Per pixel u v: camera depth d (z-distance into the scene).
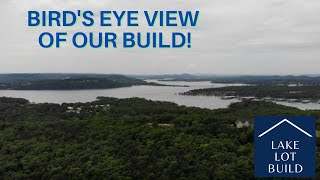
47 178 67.75
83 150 76.50
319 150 68.81
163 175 64.94
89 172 67.06
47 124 97.81
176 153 72.12
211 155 70.00
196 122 93.81
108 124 94.38
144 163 68.88
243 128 84.62
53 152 75.75
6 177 68.69
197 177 63.38
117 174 65.94
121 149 76.12
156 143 77.56
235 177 62.59
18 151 77.62
